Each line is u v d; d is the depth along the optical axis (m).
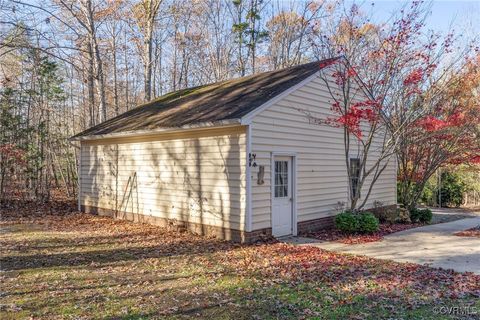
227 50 27.94
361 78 10.66
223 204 9.16
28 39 9.67
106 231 10.34
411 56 10.33
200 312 4.72
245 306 4.91
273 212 9.27
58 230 10.50
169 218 10.68
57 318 4.51
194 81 29.03
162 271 6.58
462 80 11.88
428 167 12.44
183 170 10.21
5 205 15.08
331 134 11.00
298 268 6.70
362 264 6.98
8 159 16.02
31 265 6.92
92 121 19.02
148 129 10.30
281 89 9.39
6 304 4.97
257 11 25.48
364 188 12.23
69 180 19.50
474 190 17.25
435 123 10.13
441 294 5.33
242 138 8.68
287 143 9.55
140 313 4.68
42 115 18.08
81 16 14.12
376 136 12.66
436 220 12.93
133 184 11.92
